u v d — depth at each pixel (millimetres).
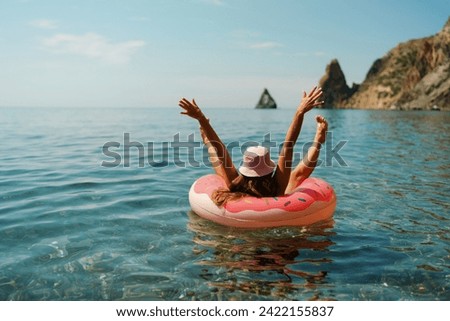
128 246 3838
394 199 5676
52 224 4508
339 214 4930
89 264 3422
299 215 4375
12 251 3715
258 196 4496
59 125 27781
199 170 8266
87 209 5121
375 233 4246
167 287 3029
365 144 13430
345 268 3373
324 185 4793
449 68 73000
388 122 29938
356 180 7062
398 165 8750
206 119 4379
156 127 25938
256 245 3885
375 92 111562
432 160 9508
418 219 4750
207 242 3955
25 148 12469
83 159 9898
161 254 3648
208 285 3062
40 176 7465
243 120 38906
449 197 5797
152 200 5609
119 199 5660
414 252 3727
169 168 8508
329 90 121875
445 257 3609
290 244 3914
